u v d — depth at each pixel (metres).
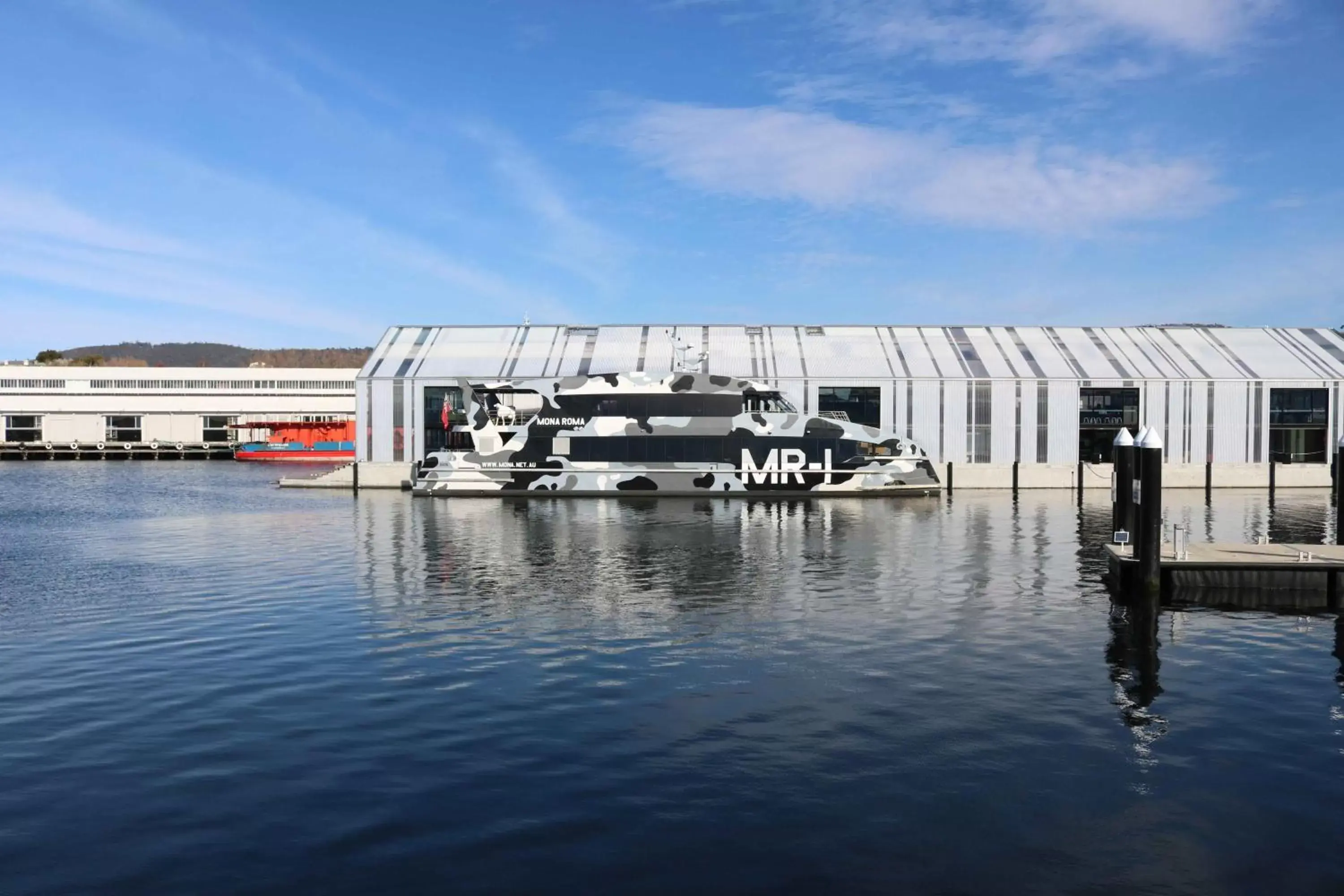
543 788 11.01
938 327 71.19
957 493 56.41
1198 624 19.41
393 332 70.94
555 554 30.25
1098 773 11.37
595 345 68.25
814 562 28.30
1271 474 58.06
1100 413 63.56
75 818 10.27
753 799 10.67
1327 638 18.17
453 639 18.27
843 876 9.01
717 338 69.25
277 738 12.68
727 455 52.62
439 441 62.94
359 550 31.55
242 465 98.06
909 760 11.80
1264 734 12.73
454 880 8.94
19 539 35.06
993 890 8.77
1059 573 26.17
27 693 14.79
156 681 15.42
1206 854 9.42
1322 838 9.73
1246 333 69.94
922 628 19.08
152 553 30.95
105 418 114.81
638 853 9.44
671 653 17.11
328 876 9.02
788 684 15.08
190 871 9.14
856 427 52.91
